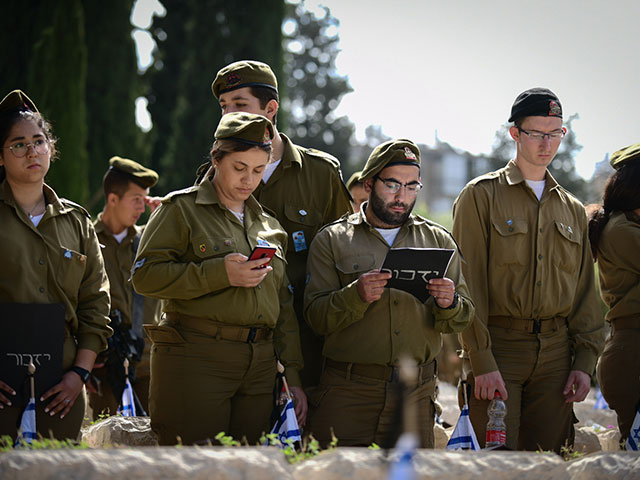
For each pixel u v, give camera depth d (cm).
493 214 591
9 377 459
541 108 591
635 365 607
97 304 506
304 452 412
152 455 330
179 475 325
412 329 518
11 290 464
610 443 735
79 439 491
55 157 523
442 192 7238
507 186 599
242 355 479
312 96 5378
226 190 493
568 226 598
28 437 443
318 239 550
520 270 584
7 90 1634
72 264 488
